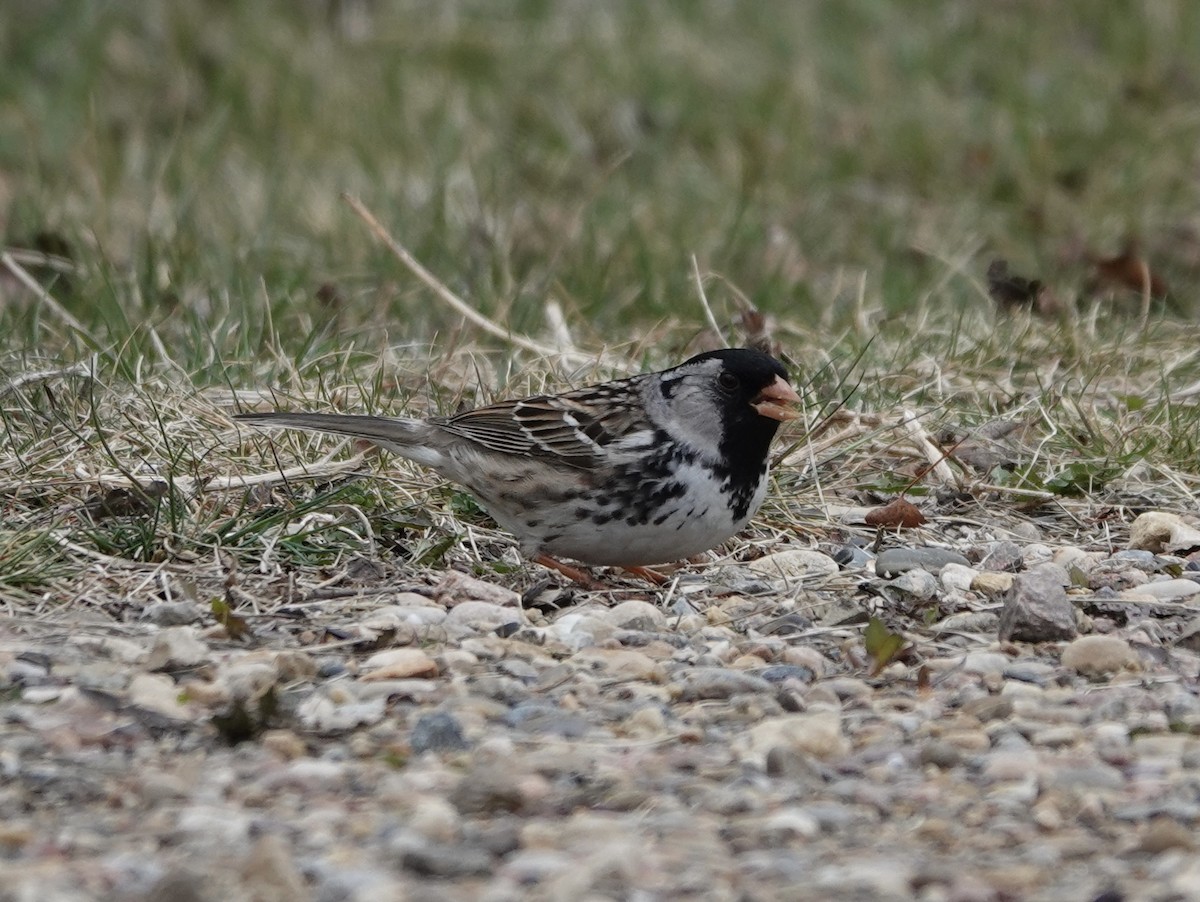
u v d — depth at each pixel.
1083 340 14.63
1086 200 19.09
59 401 12.18
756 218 18.12
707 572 10.69
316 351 13.69
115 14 22.72
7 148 20.30
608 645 9.21
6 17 22.80
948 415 13.16
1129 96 21.31
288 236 17.50
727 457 9.84
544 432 9.93
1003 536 11.44
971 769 7.59
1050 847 6.69
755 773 7.46
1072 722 8.17
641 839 6.69
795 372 13.55
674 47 22.08
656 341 14.34
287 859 6.20
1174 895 6.17
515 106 21.02
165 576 9.88
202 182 18.61
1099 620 9.76
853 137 20.33
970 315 15.26
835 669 9.02
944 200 19.36
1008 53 22.31
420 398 13.09
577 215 17.55
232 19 22.78
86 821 6.84
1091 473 12.09
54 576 9.80
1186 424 12.70
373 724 7.99
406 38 22.42
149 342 13.70
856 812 7.07
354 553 10.44
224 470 11.34
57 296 15.54
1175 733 7.99
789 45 22.33
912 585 10.18
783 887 6.25
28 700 8.14
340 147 20.02
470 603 9.58
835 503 11.94
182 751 7.64
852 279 17.25
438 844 6.62
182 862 6.40
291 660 8.58
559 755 7.57
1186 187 19.28
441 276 16.27
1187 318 16.27
